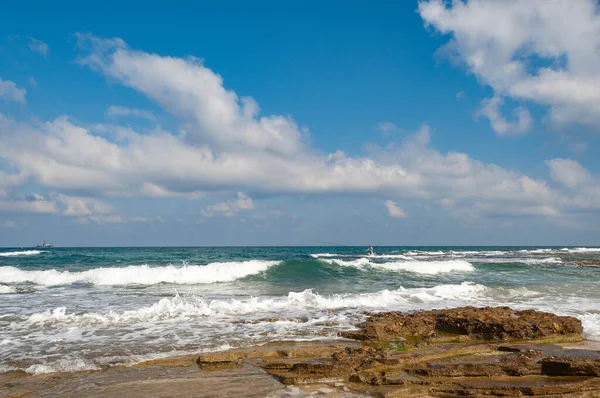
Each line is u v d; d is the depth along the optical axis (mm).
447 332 11836
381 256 60875
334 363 8414
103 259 42062
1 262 37781
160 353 9680
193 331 11844
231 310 14812
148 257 46531
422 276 28594
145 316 13703
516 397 7203
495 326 11273
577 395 7242
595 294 19812
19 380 8008
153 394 7270
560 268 35812
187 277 25516
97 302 16906
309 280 25812
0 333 11570
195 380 7961
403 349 10047
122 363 8977
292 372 8305
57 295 18953
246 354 9398
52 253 57219
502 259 52844
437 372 8102
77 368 8672
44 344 10492
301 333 11625
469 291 19844
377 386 7688
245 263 29188
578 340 11141
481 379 7898
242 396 7195
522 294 19500
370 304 16359
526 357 8742
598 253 75688
